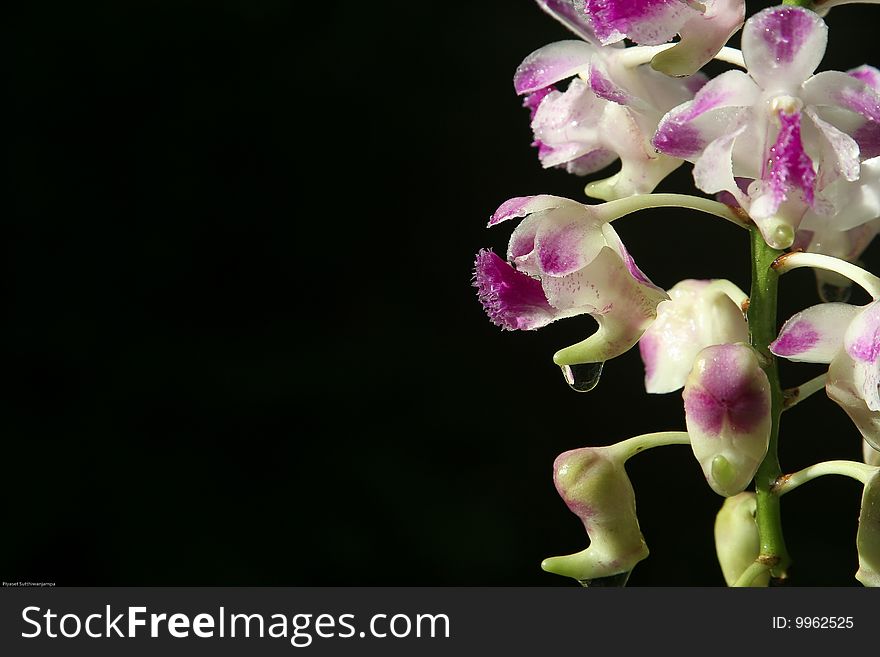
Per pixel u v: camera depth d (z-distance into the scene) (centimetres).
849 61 87
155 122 92
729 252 84
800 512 81
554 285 40
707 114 40
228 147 92
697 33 40
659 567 81
